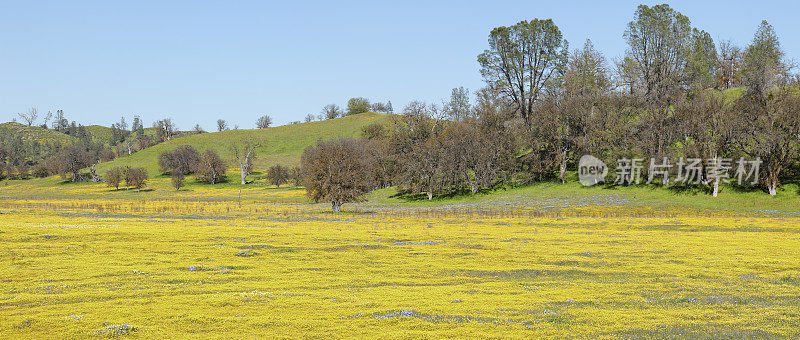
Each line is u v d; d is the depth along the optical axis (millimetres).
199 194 139750
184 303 22797
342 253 39219
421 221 68062
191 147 192750
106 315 20641
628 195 88125
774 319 20000
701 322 19531
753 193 79938
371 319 20000
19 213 72438
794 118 79125
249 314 20891
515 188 106062
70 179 191875
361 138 160875
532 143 107000
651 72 111875
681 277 30172
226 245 42219
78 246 40500
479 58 113625
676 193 85000
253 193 139875
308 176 89750
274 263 34844
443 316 20469
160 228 52406
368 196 123625
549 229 57656
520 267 33656
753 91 88812
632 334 17984
